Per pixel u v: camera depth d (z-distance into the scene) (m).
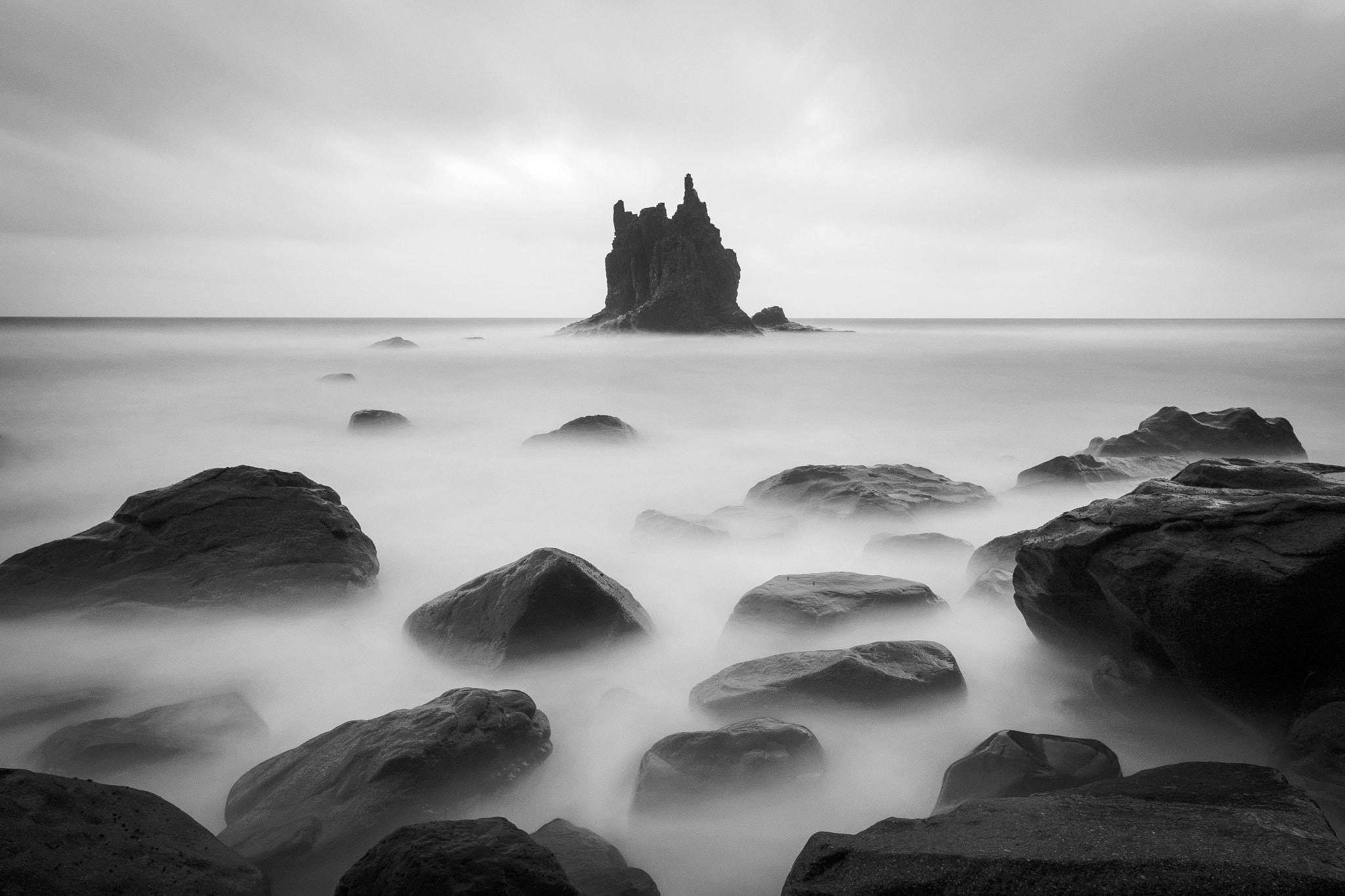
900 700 6.22
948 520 12.66
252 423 26.08
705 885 4.79
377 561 10.66
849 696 6.23
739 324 93.50
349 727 5.77
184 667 7.99
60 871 3.79
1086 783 4.81
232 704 6.58
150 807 4.54
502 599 7.82
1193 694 5.82
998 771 4.96
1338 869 3.45
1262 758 5.58
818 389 35.81
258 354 59.22
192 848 4.30
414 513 14.91
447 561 11.97
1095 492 14.16
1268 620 5.39
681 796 5.18
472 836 4.14
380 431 23.05
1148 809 4.13
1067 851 3.78
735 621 8.09
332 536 9.95
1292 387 35.44
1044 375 41.53
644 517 12.61
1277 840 3.70
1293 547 5.55
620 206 105.75
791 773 5.27
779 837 5.11
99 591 8.90
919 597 8.09
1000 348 70.69
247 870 4.29
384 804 4.90
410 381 39.75
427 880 3.76
